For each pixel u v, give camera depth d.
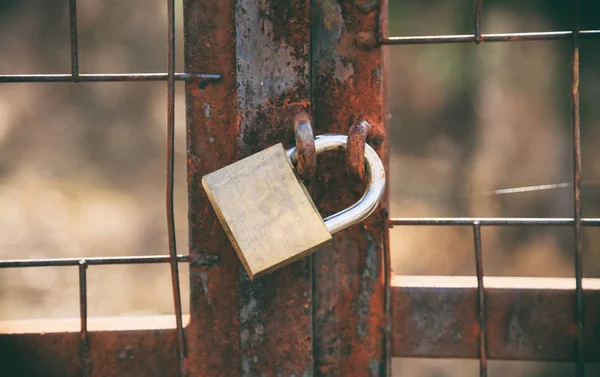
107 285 5.21
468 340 1.43
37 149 7.87
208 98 1.38
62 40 9.31
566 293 1.42
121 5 9.20
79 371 1.43
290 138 1.34
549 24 6.08
